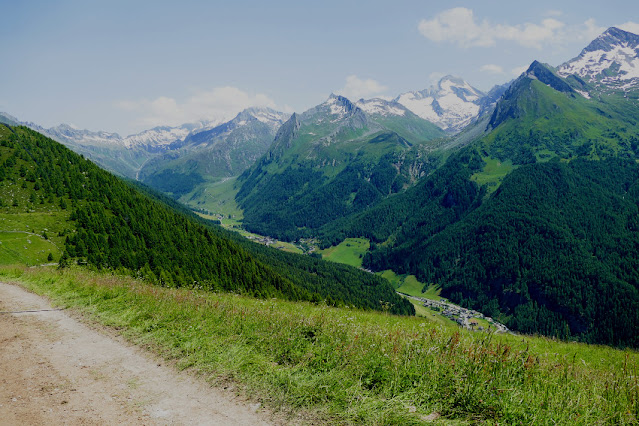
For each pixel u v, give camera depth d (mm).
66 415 7117
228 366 9406
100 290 18953
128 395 8031
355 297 169875
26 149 175125
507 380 7953
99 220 125000
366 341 10234
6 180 143250
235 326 12414
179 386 8523
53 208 132125
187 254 129750
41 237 100500
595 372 9562
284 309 19625
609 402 7387
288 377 8586
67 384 8586
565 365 9312
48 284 23812
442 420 6758
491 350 9055
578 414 6949
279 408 7445
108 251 105250
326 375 8492
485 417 6898
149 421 6949
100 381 8773
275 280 134125
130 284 21672
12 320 14625
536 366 8703
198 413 7281
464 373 8086
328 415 7117
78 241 100688
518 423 6570
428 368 8477
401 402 7316
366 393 7746
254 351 10359
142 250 116250
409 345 9516
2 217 108625
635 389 7816
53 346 11422
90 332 12953
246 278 124875
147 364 9914
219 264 127688
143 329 12734
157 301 16109
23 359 10234
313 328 11641
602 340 169000
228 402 7746
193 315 13742
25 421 6840
